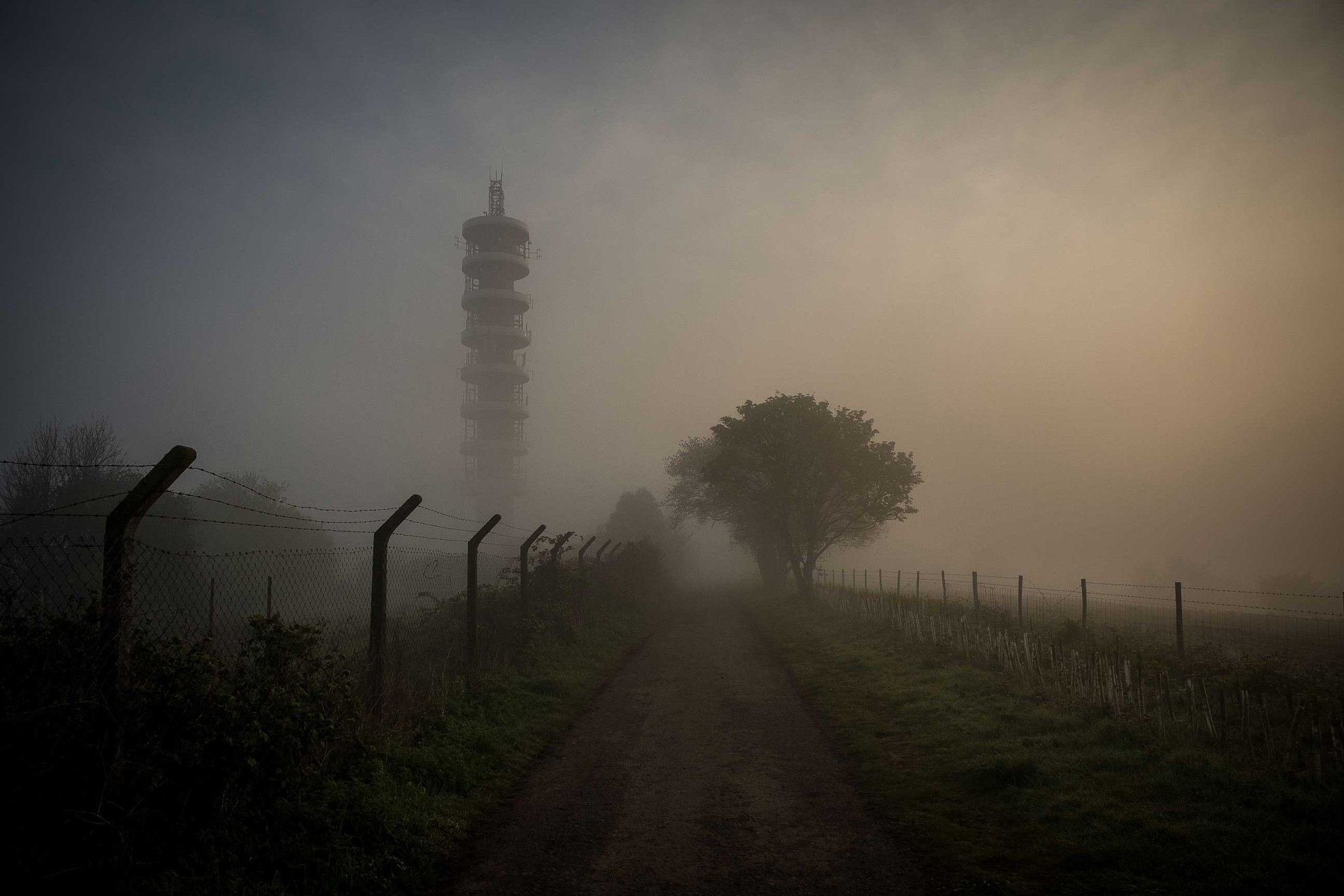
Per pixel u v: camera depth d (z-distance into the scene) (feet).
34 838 13.56
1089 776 22.15
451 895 16.48
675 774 25.38
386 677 28.94
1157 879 15.84
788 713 34.50
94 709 15.03
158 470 16.08
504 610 51.93
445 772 23.36
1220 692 26.71
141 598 16.96
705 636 66.44
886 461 98.07
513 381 302.04
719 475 101.50
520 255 316.60
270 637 19.24
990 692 34.04
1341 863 15.81
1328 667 41.42
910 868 17.25
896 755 26.55
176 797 15.31
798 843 19.01
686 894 16.30
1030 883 16.12
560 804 22.44
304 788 18.42
